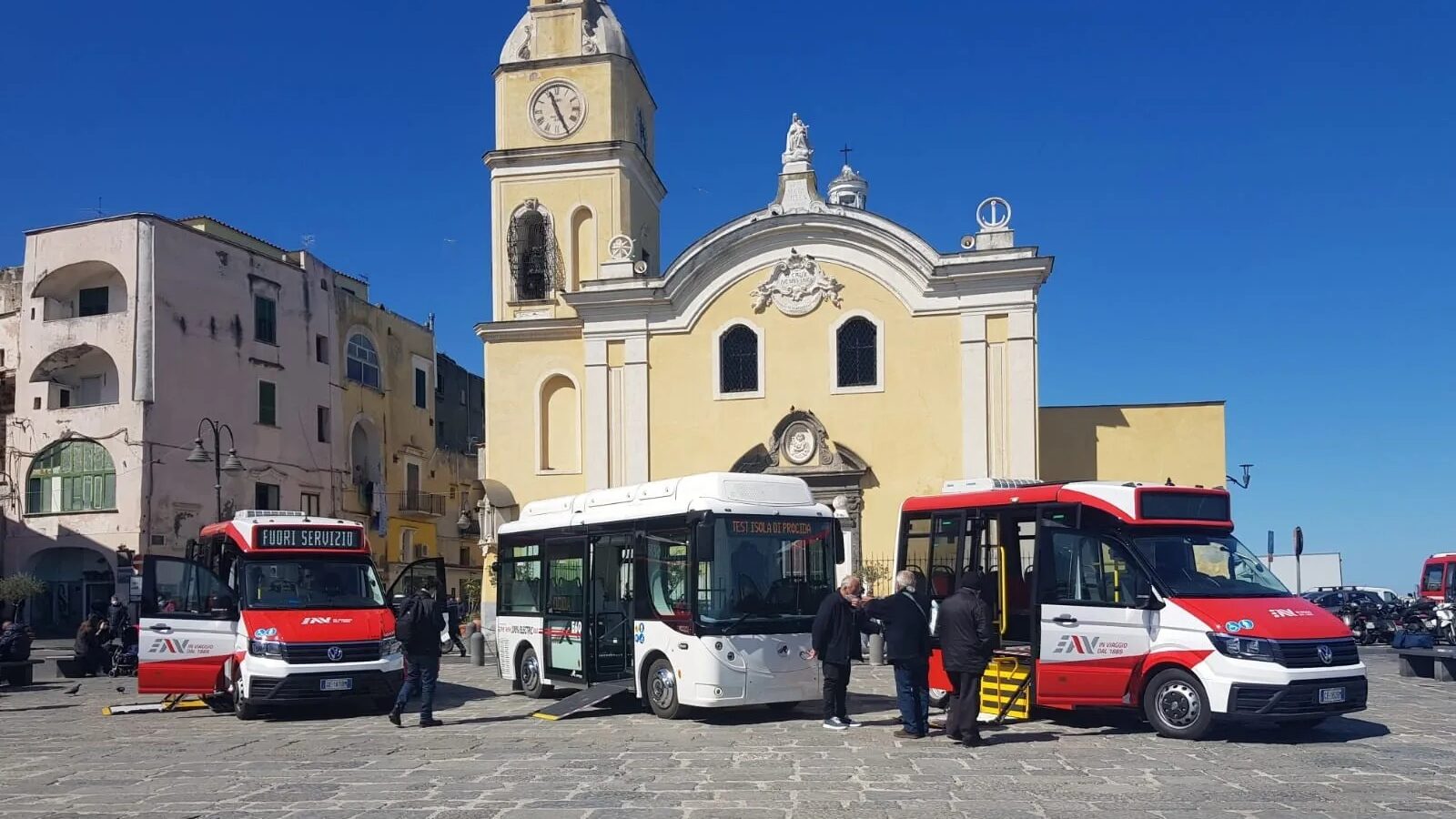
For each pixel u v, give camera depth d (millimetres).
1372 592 48562
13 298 46281
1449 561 37312
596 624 18250
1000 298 28984
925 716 14070
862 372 29906
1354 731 14367
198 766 12945
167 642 18797
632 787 11039
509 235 33125
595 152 32875
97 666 27031
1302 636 13406
